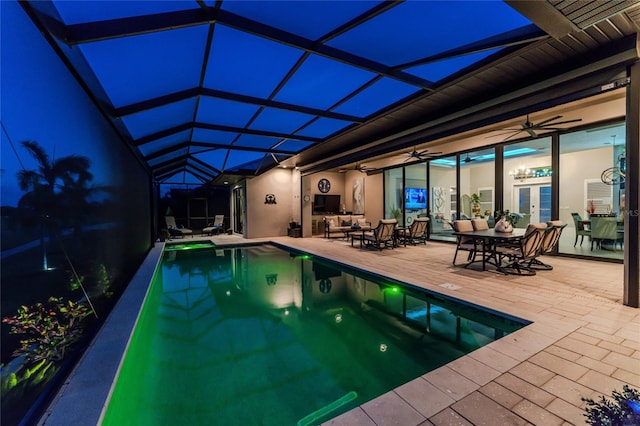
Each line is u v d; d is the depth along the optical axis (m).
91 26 2.15
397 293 4.65
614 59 3.13
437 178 9.70
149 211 8.78
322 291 4.95
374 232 7.98
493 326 3.30
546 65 3.58
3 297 1.48
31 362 1.70
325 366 2.60
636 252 3.17
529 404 1.71
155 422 1.95
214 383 2.38
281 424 1.91
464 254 7.06
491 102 4.22
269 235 12.04
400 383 2.34
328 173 13.49
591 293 3.77
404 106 4.37
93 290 2.83
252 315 3.90
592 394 1.78
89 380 2.03
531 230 4.52
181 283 5.57
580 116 5.57
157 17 2.17
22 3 1.64
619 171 6.36
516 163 7.87
